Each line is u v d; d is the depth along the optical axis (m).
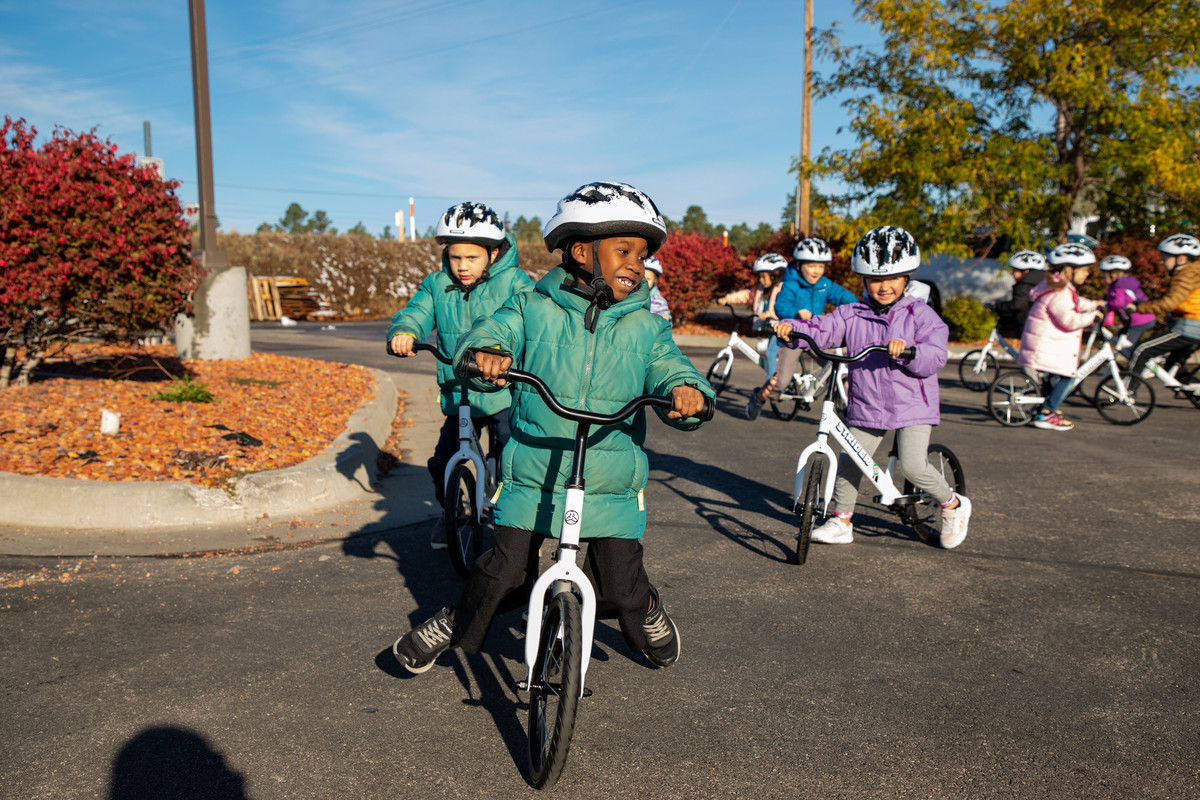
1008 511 6.27
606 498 2.95
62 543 4.89
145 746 2.96
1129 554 5.31
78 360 10.45
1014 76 17.41
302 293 27.84
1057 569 5.03
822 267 9.23
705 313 25.52
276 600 4.28
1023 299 12.73
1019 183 17.55
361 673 3.54
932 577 4.88
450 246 4.77
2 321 7.33
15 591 4.23
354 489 6.19
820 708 3.33
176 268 8.12
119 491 5.24
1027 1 16.61
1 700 3.24
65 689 3.33
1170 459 8.12
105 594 4.25
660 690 3.46
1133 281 12.35
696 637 3.99
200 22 11.51
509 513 2.97
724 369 11.60
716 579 4.80
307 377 10.38
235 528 5.32
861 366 5.25
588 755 2.97
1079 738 3.13
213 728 3.09
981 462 7.94
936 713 3.31
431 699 3.35
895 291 5.12
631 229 2.79
